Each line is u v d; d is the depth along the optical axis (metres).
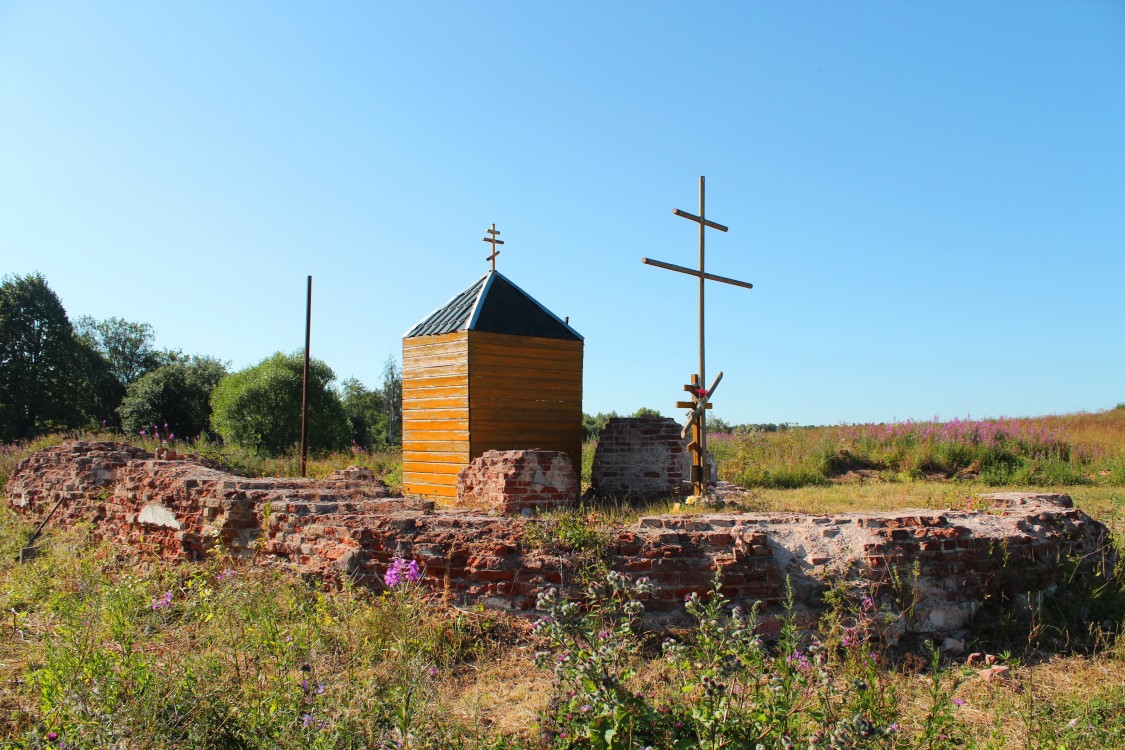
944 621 6.65
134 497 9.70
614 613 5.85
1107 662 6.20
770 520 7.27
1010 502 8.57
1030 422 23.55
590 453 18.47
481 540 6.88
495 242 14.91
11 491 12.79
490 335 13.21
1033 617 6.85
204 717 4.35
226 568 7.51
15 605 7.36
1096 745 4.52
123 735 4.04
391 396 47.28
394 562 6.31
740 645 4.25
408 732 4.16
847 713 4.23
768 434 24.27
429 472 13.59
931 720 4.21
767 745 3.76
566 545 6.72
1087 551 7.98
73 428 40.16
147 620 6.34
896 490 14.16
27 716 4.81
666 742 3.94
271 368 32.22
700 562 6.64
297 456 23.41
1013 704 5.24
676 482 13.09
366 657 5.59
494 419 13.17
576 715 4.04
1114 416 30.86
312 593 7.09
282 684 4.66
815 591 6.59
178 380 42.16
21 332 39.34
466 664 5.92
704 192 11.99
